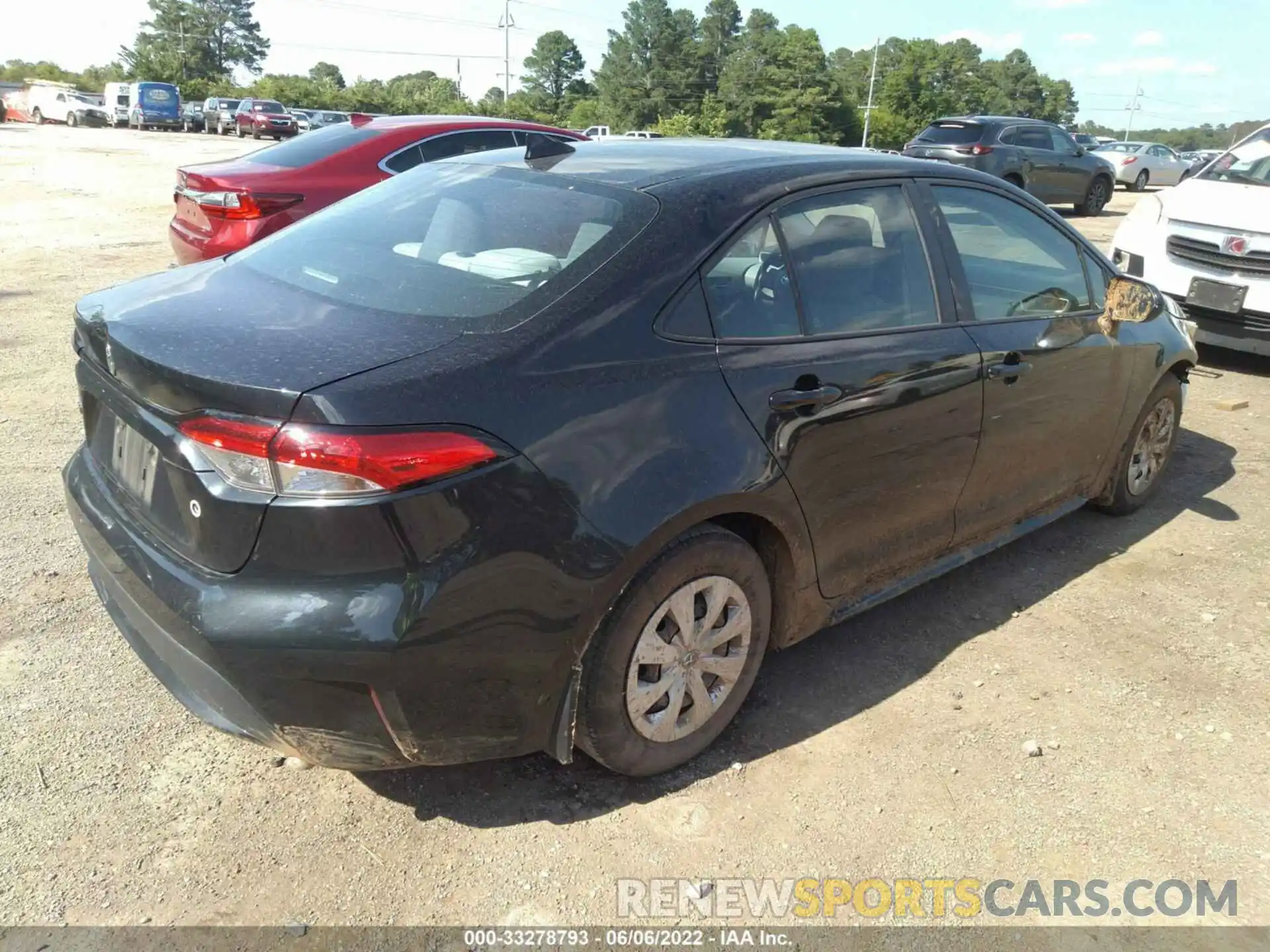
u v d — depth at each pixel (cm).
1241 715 312
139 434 237
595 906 229
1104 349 389
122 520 245
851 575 311
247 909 223
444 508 207
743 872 240
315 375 207
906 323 313
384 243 283
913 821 259
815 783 272
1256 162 760
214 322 237
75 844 239
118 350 234
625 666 246
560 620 227
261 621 206
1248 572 412
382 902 227
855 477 295
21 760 267
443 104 8450
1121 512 459
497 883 234
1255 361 779
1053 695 319
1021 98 13288
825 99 8538
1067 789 274
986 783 275
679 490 242
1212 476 522
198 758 272
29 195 1554
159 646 229
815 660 335
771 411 265
